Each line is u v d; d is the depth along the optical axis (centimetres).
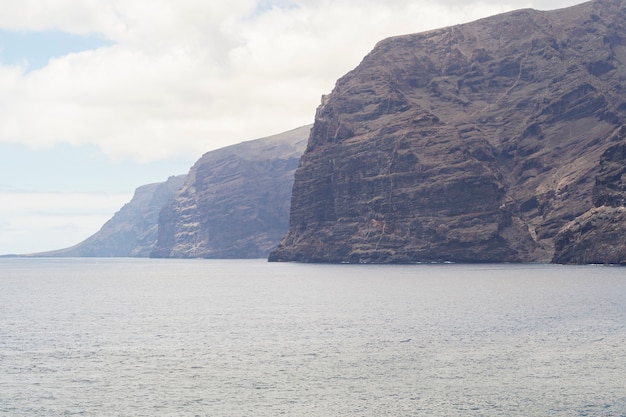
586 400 6994
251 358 9119
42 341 10750
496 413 6669
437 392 7325
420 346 9775
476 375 7956
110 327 12412
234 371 8350
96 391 7519
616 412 6650
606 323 11644
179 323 12900
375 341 10262
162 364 8806
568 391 7288
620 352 9094
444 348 9581
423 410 6775
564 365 8369
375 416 6638
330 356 9162
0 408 6962
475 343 9931
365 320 12781
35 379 8038
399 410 6788
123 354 9531
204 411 6838
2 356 9431
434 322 12256
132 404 7069
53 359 9200
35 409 6931
